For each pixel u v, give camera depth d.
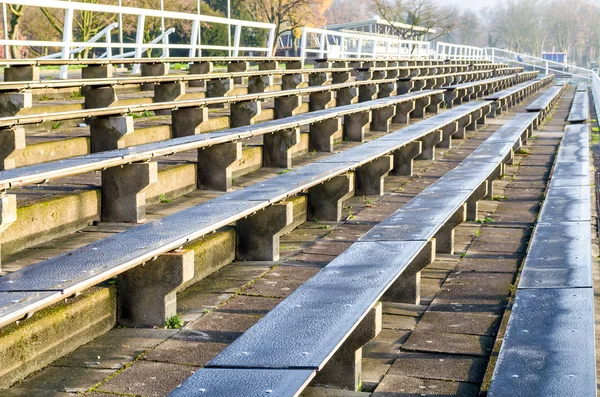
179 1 49.56
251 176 11.44
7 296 4.35
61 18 43.34
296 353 3.96
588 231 7.61
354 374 4.98
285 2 59.28
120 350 5.37
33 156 9.65
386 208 10.49
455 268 8.11
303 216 9.54
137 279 5.80
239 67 22.80
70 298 5.45
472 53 65.25
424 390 5.03
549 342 4.55
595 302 7.10
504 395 3.83
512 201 11.99
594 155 18.16
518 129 16.72
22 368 4.84
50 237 7.37
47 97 15.43
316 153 14.09
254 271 7.39
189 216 6.54
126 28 45.53
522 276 6.04
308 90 17.09
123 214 8.16
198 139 9.25
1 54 41.31
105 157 7.54
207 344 5.50
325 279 5.34
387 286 5.18
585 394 3.82
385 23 61.28
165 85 16.14
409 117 22.20
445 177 10.14
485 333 6.09
